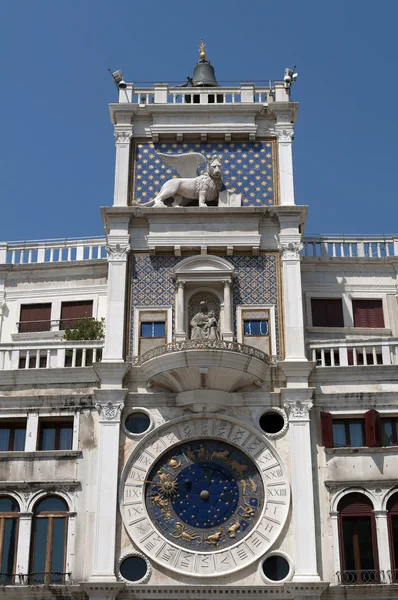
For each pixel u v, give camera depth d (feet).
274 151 114.11
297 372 99.86
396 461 96.32
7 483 95.76
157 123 115.03
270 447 96.99
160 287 106.01
